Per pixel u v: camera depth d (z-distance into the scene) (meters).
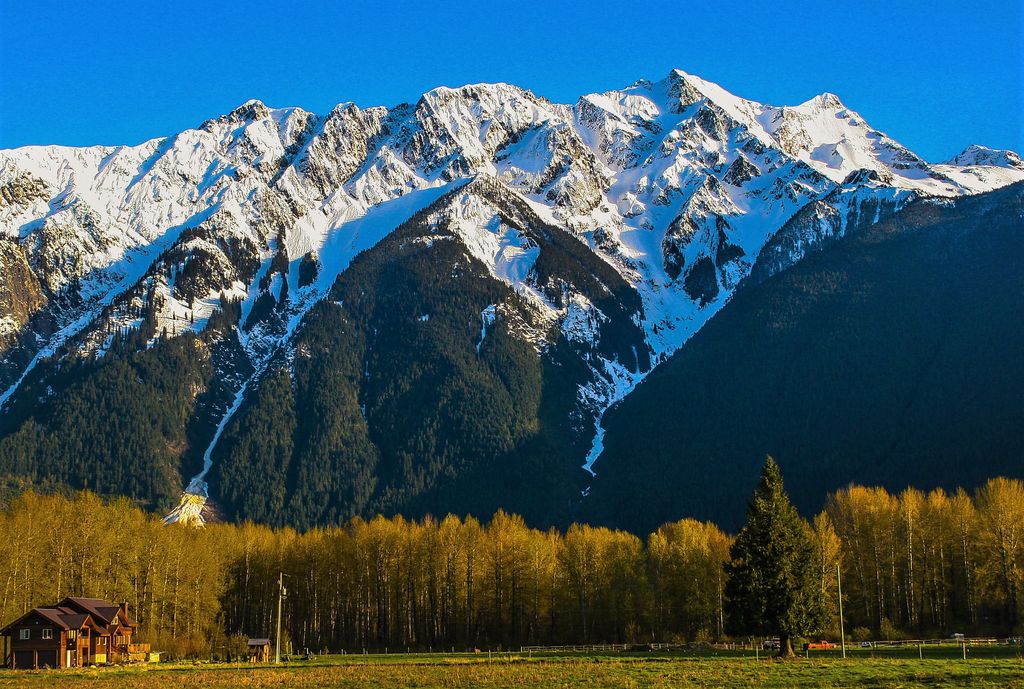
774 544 126.06
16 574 155.12
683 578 185.88
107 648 145.88
